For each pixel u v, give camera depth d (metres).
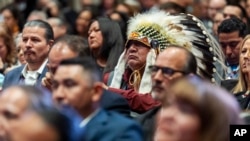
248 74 10.73
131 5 19.00
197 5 19.73
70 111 7.99
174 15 11.10
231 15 15.54
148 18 11.09
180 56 9.14
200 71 10.86
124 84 11.07
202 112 6.38
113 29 12.70
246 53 10.77
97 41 12.61
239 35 12.41
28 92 6.75
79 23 18.69
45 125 6.21
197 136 6.38
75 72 8.30
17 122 6.47
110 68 12.13
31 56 11.63
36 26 11.70
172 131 6.38
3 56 14.25
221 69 11.09
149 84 10.74
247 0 17.84
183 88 6.45
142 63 10.84
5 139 6.57
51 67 9.79
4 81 11.84
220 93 6.54
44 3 21.77
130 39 10.90
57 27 16.33
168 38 10.89
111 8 21.14
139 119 9.34
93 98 8.42
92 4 22.17
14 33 18.14
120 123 8.46
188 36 10.95
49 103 6.64
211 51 10.96
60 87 8.32
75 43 9.80
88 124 8.45
